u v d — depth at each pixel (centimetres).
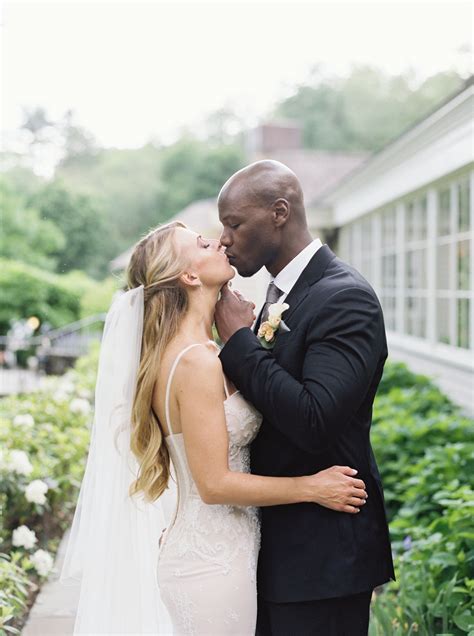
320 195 1541
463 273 770
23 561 409
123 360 268
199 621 254
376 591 436
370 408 267
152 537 291
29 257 2591
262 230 259
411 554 405
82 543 293
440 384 870
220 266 263
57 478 534
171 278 261
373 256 1227
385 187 1058
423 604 361
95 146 4731
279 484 247
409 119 4503
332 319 243
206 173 4247
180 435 258
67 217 3403
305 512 253
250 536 260
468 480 497
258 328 280
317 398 234
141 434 263
